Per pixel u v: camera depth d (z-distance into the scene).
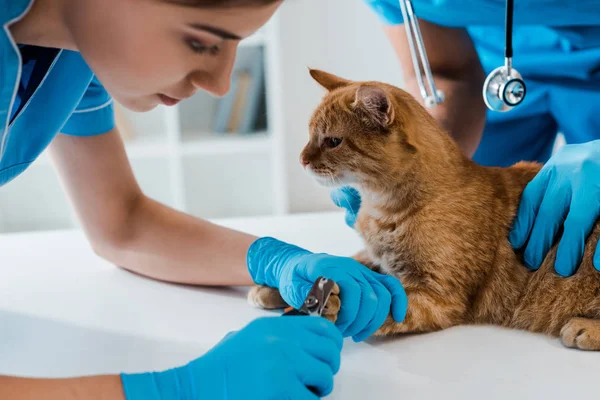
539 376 0.72
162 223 1.13
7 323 0.92
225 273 1.04
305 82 2.80
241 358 0.66
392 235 1.03
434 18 1.35
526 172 1.08
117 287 1.08
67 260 1.25
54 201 2.81
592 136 1.54
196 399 0.64
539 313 0.93
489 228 0.99
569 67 1.51
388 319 0.88
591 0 1.24
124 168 1.16
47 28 0.74
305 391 0.64
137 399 0.61
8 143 0.92
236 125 2.78
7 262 1.25
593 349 0.80
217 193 2.98
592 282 0.91
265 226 1.43
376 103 1.05
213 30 0.65
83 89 0.97
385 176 1.04
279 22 2.73
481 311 0.97
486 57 1.63
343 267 0.87
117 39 0.67
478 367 0.75
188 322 0.91
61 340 0.86
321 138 1.16
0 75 0.69
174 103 0.79
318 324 0.72
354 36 2.77
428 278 0.98
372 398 0.67
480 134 1.50
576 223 0.91
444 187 1.02
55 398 0.60
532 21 1.34
